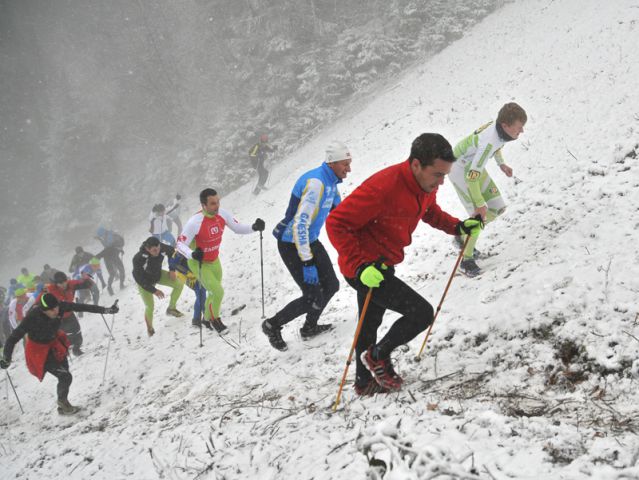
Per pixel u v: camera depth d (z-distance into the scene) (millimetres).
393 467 2123
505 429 2363
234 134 22000
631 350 2861
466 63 14523
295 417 3410
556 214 5305
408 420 2684
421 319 3121
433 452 2014
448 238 6418
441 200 7613
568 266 3992
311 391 3881
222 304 8266
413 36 21031
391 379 3305
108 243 14031
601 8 12195
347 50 21422
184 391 5391
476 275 4848
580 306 3416
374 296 3160
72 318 8562
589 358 2961
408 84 16734
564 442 2170
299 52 22578
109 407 6262
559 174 6086
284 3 22453
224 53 25688
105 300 13891
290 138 21219
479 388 3109
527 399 2854
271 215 12102
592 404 2629
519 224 5559
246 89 24922
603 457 2035
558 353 3145
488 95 10711
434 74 15586
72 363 8336
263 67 23766
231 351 6062
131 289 13469
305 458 2732
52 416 6637
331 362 4426
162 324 8625
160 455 3576
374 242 3113
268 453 2967
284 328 5914
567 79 9000
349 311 5750
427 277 5617
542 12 15336
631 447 2053
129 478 3410
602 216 4699
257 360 5340
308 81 21438
